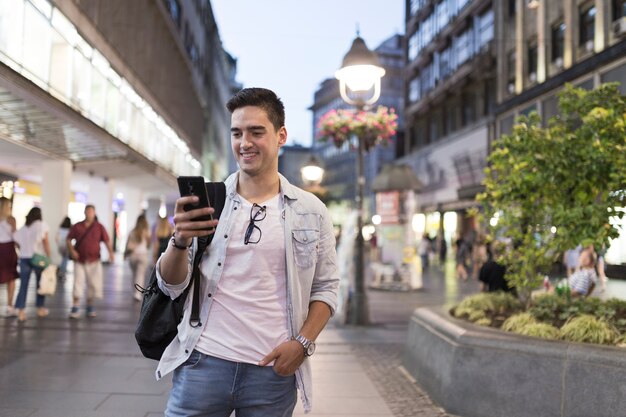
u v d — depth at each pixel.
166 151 30.53
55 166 18.64
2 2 11.59
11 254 9.18
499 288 8.40
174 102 32.62
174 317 2.17
